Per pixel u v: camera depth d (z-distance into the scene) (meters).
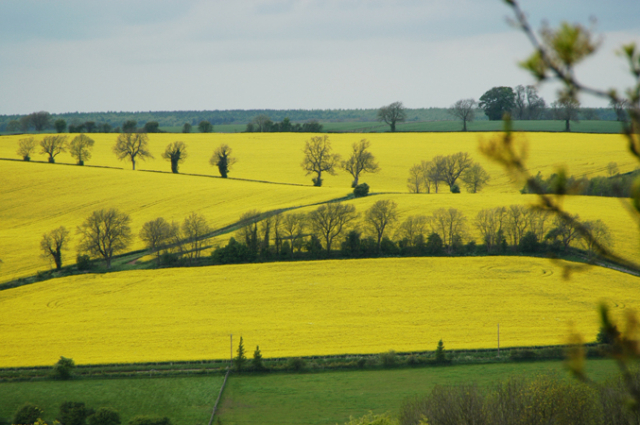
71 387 73.44
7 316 98.38
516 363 76.25
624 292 100.19
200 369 77.50
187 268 120.50
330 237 128.50
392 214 129.25
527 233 123.06
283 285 109.88
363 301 101.31
